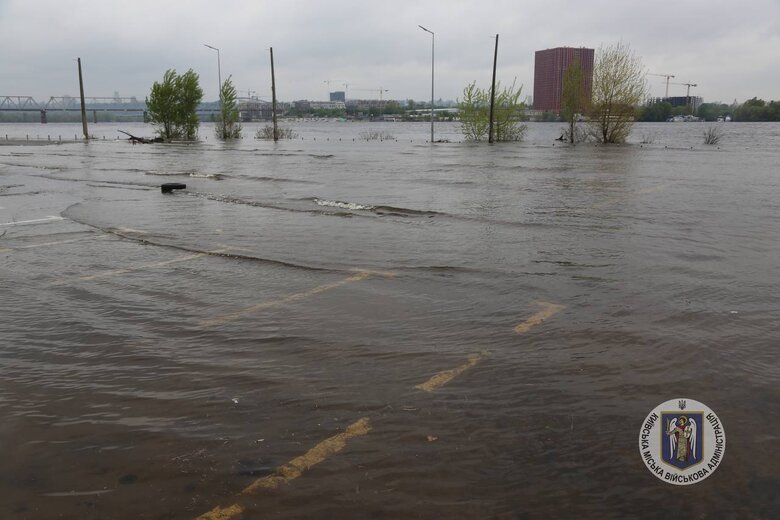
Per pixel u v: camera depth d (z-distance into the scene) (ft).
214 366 15.33
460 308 19.52
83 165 83.56
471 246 28.78
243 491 10.32
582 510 9.79
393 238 30.99
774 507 9.83
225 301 20.76
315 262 26.09
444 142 162.20
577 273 23.56
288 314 19.25
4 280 23.81
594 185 54.03
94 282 23.36
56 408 13.33
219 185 56.65
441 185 55.26
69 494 10.34
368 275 23.84
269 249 28.78
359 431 12.10
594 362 15.11
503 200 44.62
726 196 46.01
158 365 15.47
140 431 12.30
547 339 16.67
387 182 58.29
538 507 9.86
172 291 22.04
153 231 33.76
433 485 10.40
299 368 15.11
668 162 81.87
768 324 17.54
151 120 180.24
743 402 13.03
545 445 11.53
